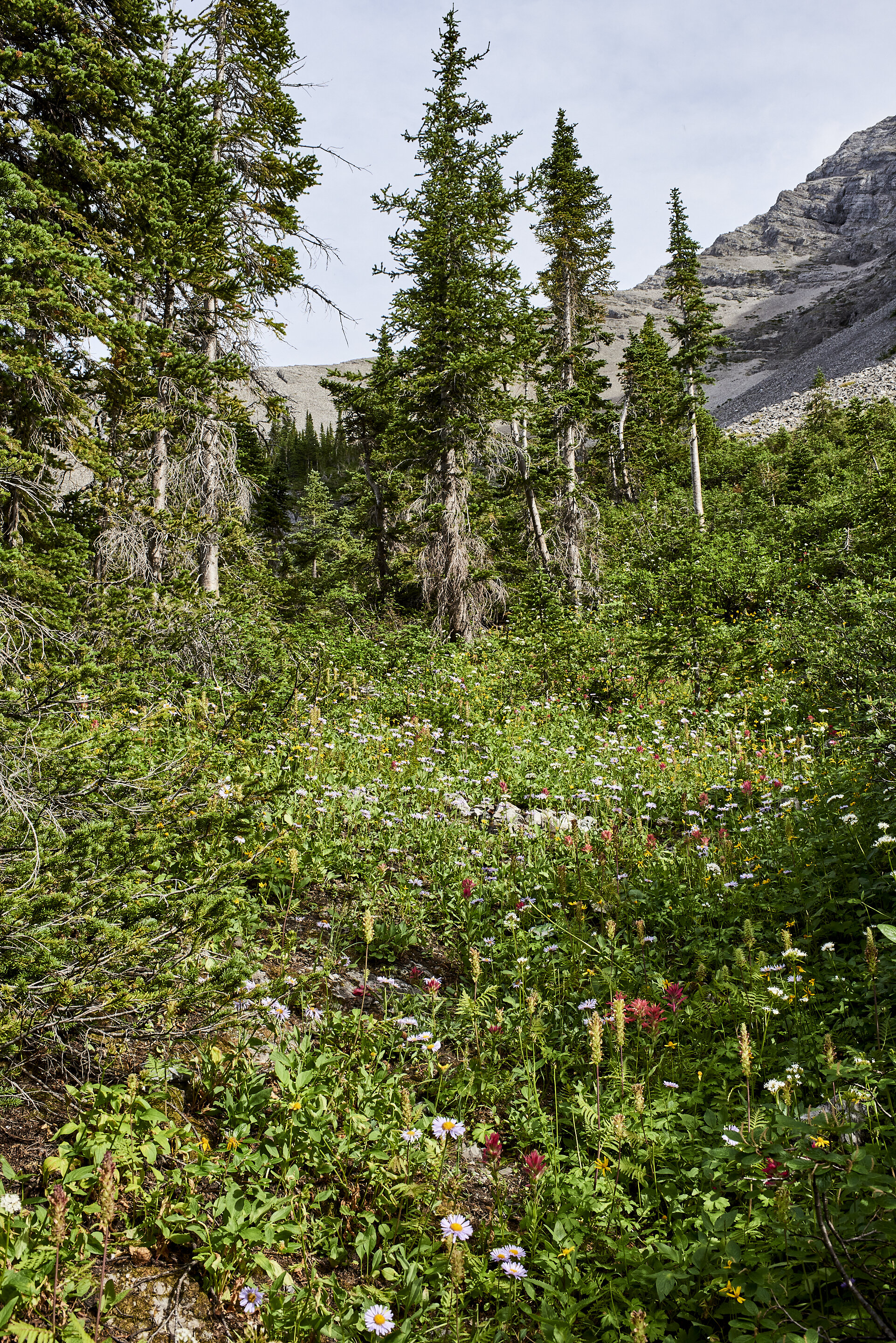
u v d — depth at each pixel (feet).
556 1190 11.51
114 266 33.12
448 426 68.13
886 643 37.76
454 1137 12.72
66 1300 8.65
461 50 69.31
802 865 20.79
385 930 18.74
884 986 14.74
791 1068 12.73
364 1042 14.30
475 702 44.70
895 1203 8.24
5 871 10.87
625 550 86.38
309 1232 10.57
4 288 24.89
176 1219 9.84
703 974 15.80
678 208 120.47
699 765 33.68
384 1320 9.20
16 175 26.14
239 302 43.98
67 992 10.28
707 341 120.26
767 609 59.00
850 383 255.09
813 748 33.37
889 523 63.31
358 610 88.12
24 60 28.89
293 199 49.98
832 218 615.98
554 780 31.89
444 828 25.46
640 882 21.80
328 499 122.72
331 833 22.44
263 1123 11.84
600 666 52.49
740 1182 10.81
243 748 19.31
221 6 48.42
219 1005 12.61
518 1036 15.42
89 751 12.82
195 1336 8.92
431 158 69.92
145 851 12.05
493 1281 10.11
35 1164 10.05
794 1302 9.11
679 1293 9.99
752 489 137.28
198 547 44.16
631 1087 12.74
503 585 74.95
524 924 20.12
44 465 29.63
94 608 21.76
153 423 37.83
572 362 98.73
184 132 40.32
